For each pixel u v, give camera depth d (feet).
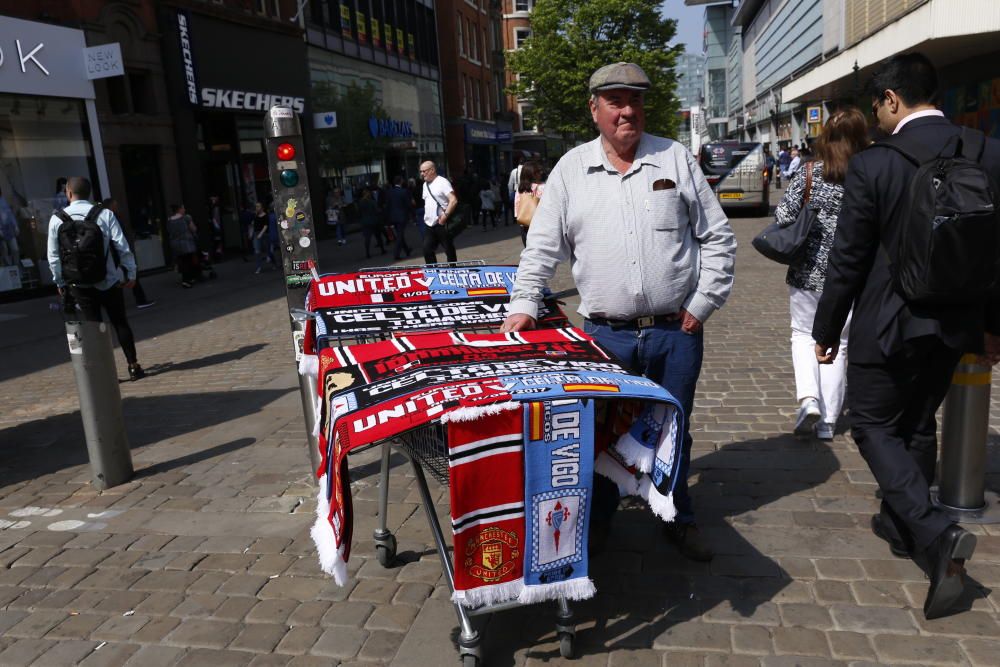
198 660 9.11
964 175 8.01
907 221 8.41
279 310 36.96
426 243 35.35
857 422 9.59
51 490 15.02
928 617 9.06
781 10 178.09
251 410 19.67
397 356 9.05
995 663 8.22
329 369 8.98
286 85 75.92
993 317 9.07
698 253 10.16
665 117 140.77
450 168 139.54
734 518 11.96
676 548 11.09
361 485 13.97
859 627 9.00
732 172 74.02
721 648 8.77
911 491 8.91
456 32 139.13
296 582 10.79
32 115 47.03
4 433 19.56
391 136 103.91
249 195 71.72
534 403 7.61
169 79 58.90
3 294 45.42
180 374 24.84
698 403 17.79
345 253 66.80
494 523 7.80
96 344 14.57
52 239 22.81
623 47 128.67
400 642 9.23
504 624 9.46
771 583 10.06
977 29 52.75
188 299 43.62
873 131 13.52
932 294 8.30
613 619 9.45
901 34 62.28
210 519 13.15
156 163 58.08
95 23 51.01
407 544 11.64
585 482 7.98
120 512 13.71
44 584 11.18
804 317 14.58
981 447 11.24
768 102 210.38
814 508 12.14
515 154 170.81
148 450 17.01
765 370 20.35
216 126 67.67
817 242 13.98
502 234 73.87
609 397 7.75
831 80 87.61
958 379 11.13
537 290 9.98
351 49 93.56
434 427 8.54
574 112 135.23
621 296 9.83
